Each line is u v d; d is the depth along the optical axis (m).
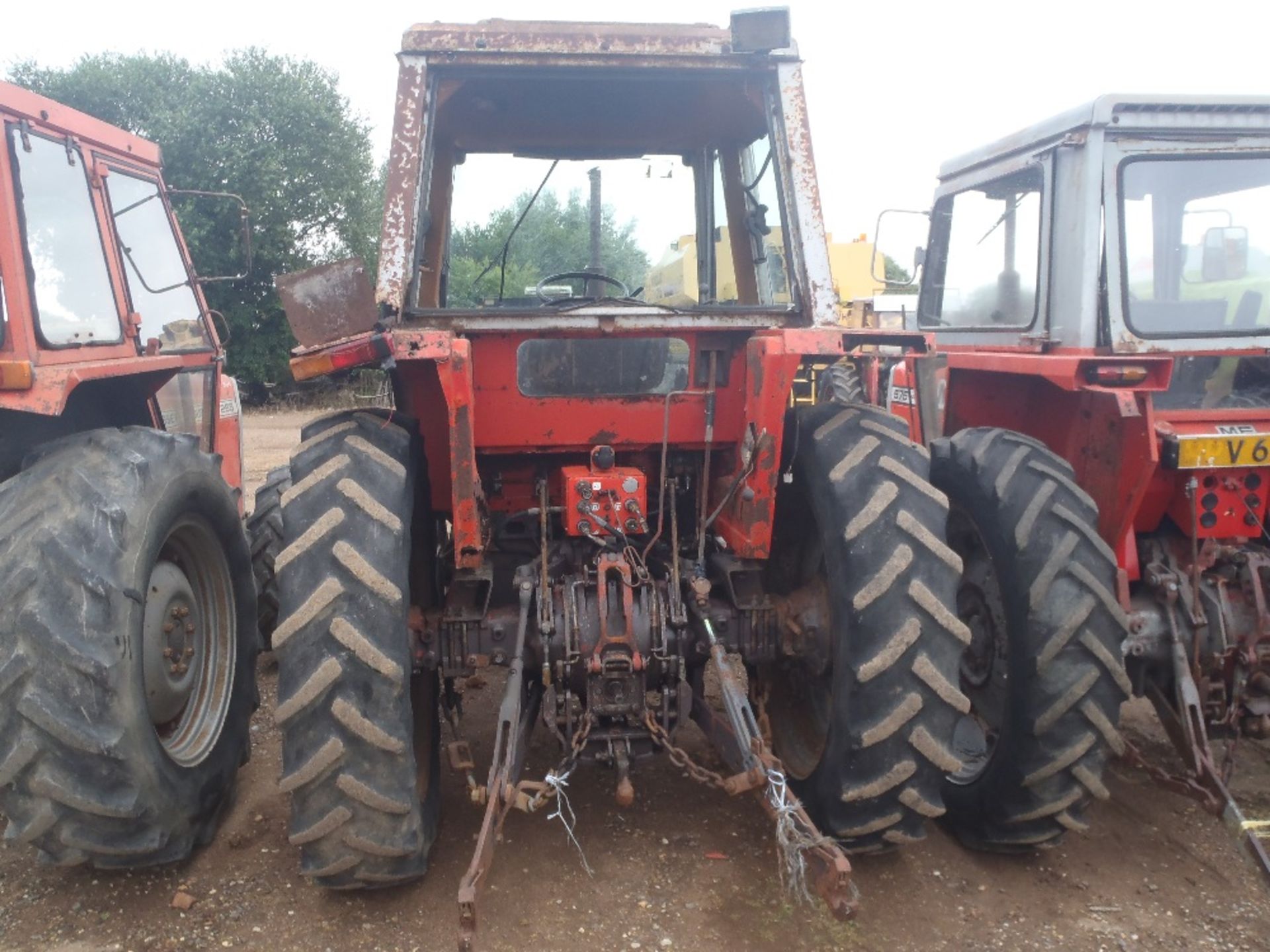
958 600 3.74
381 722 2.62
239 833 3.37
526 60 3.13
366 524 2.70
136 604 2.75
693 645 3.20
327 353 2.75
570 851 3.26
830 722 2.93
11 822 2.68
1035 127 4.15
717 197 3.88
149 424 4.19
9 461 3.37
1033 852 3.33
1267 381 3.93
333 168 21.73
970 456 3.47
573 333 3.09
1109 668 3.05
